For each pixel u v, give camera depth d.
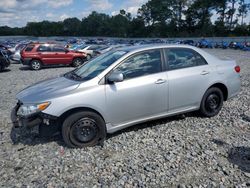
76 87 4.07
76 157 3.90
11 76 13.21
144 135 4.64
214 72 5.29
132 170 3.53
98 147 4.21
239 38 54.91
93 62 4.93
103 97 4.13
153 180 3.29
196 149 4.08
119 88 4.25
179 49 4.99
